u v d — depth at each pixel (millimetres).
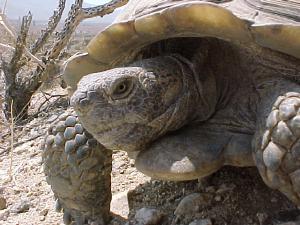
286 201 198
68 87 250
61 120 206
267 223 188
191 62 190
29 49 571
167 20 174
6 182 310
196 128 192
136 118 174
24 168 331
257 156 162
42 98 625
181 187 231
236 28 168
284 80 178
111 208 231
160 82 180
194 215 203
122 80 172
